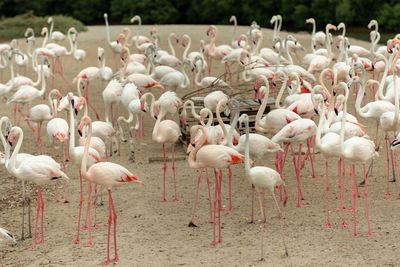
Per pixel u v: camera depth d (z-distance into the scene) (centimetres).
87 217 976
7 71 2391
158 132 1095
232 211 1010
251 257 805
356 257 784
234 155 915
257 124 1161
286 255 800
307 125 1020
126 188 1153
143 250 857
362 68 1223
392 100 1330
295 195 1071
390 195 1038
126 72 1819
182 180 1188
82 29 3706
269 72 1655
